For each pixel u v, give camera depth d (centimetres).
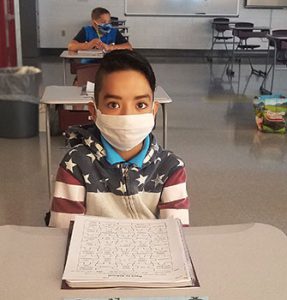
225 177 353
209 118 543
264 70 902
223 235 107
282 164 385
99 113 119
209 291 85
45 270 91
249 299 83
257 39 1052
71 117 285
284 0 1062
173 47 1095
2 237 104
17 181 337
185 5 1068
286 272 92
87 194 126
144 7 1068
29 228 109
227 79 820
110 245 99
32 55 1037
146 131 119
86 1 1062
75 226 106
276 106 481
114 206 128
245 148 429
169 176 130
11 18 594
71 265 92
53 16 1068
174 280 87
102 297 83
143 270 90
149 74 117
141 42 1090
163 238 102
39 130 454
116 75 114
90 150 126
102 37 516
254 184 340
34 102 444
